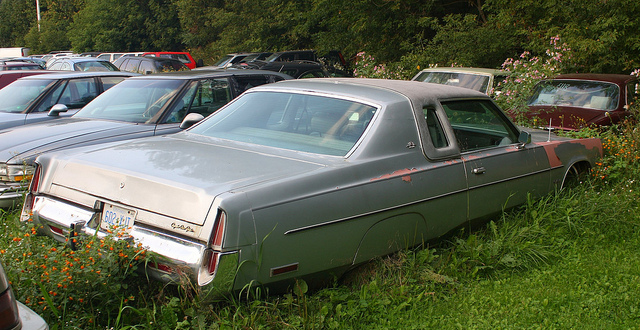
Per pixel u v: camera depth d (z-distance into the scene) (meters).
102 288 2.89
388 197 3.49
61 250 3.12
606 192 5.48
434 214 3.83
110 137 5.73
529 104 9.42
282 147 3.72
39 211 3.51
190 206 2.85
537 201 4.86
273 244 2.94
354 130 3.67
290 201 3.02
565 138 5.45
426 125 3.91
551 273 4.03
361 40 21.38
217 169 3.21
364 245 3.40
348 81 4.44
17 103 7.82
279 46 27.98
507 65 12.15
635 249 4.55
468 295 3.63
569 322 3.36
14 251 3.07
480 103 4.58
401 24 19.81
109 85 8.68
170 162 3.35
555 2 14.40
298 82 4.44
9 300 1.95
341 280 3.57
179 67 21.20
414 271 3.65
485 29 16.95
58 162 3.56
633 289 3.76
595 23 13.70
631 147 6.31
